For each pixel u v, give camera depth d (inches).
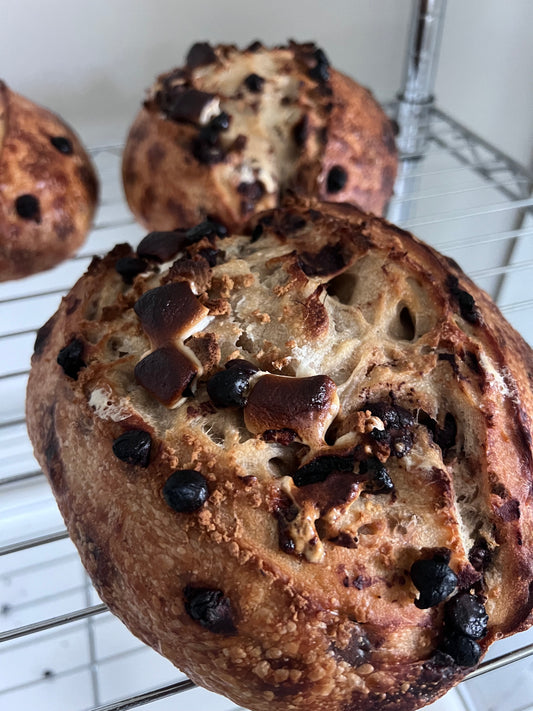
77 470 8.8
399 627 7.9
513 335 9.9
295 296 9.1
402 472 8.2
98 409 8.7
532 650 9.4
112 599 8.8
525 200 17.1
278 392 8.1
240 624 7.8
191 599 7.8
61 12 16.7
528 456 8.6
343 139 14.5
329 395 8.2
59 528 14.4
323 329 8.8
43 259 15.5
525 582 8.4
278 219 10.5
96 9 16.8
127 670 12.8
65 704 12.3
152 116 14.7
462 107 20.5
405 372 8.6
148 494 8.1
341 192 14.5
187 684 9.6
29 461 15.6
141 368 8.6
